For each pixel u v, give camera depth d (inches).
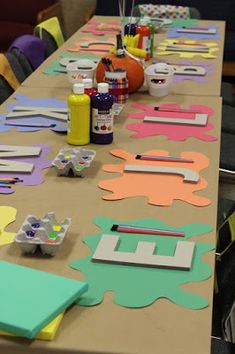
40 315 38.1
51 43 124.8
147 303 41.3
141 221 52.1
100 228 50.9
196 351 37.0
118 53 84.6
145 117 76.8
